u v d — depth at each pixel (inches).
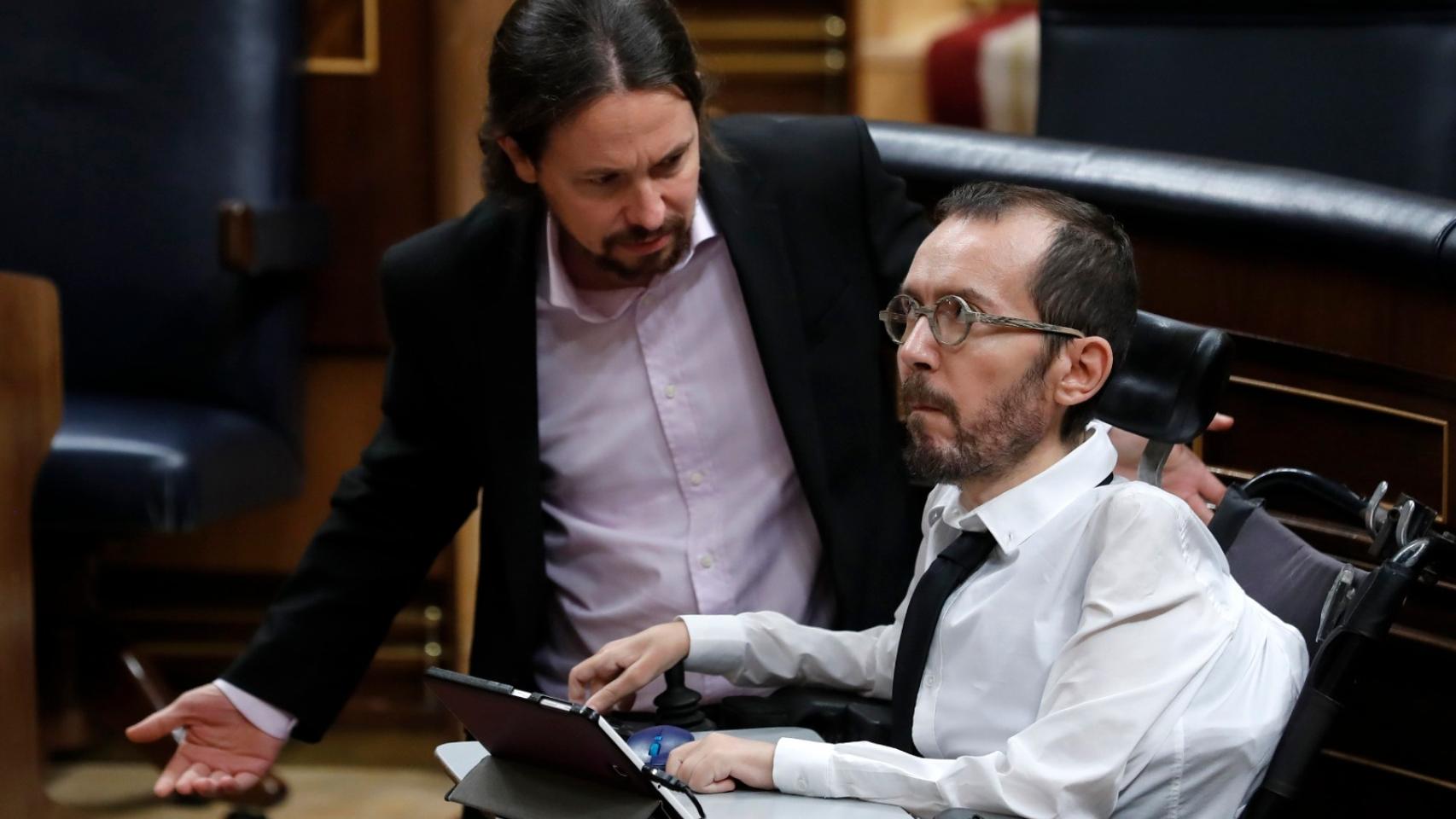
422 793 494.6
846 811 233.5
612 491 318.3
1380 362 300.8
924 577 257.4
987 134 358.0
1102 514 243.1
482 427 313.4
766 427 317.7
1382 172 425.1
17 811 397.7
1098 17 446.9
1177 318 329.4
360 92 527.2
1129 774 229.0
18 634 398.3
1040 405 246.1
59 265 501.4
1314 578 266.1
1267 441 317.4
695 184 290.2
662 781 217.5
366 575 327.9
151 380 502.0
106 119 498.9
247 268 487.5
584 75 274.7
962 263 244.8
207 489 456.8
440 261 313.4
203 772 324.5
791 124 324.5
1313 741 233.9
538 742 227.9
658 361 315.0
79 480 444.1
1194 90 439.5
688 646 278.2
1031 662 246.1
